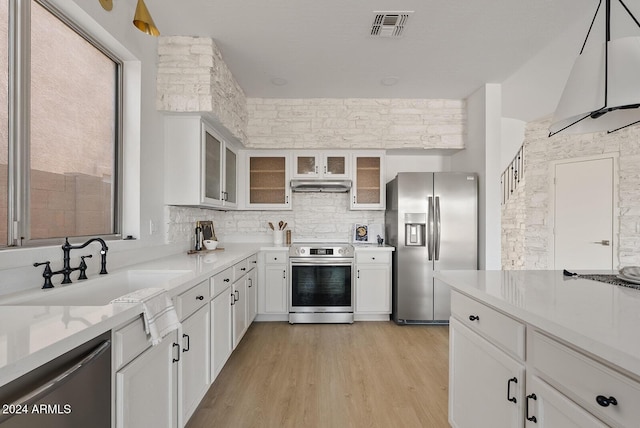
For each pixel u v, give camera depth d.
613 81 1.34
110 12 1.98
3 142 1.42
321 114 4.03
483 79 3.50
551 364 1.06
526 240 5.17
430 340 3.36
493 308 1.39
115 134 2.25
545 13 2.36
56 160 1.72
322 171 4.14
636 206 4.11
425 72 3.32
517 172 5.50
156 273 1.99
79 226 1.91
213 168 3.12
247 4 2.27
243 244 4.25
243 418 2.04
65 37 1.79
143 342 1.29
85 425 0.96
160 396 1.44
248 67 3.19
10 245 1.43
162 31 2.57
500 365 1.34
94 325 0.96
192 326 1.84
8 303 1.24
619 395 0.81
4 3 1.42
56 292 1.42
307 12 2.35
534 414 1.13
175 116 2.74
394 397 2.29
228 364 2.79
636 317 1.03
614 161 4.29
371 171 4.18
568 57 3.01
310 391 2.36
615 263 4.27
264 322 3.95
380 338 3.41
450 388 1.83
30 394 0.73
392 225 4.07
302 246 3.88
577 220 4.63
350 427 1.96
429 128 4.05
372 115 4.03
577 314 1.06
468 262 3.79
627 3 2.20
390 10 2.33
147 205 2.46
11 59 1.44
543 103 4.20
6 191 1.43
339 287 3.89
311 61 3.08
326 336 3.46
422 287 3.81
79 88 1.91
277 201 4.16
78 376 0.93
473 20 2.45
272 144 4.02
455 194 3.80
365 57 3.01
